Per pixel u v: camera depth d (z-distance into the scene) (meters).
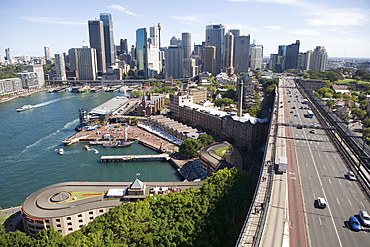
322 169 137.62
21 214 159.38
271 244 81.50
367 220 93.50
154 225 114.62
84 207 150.75
